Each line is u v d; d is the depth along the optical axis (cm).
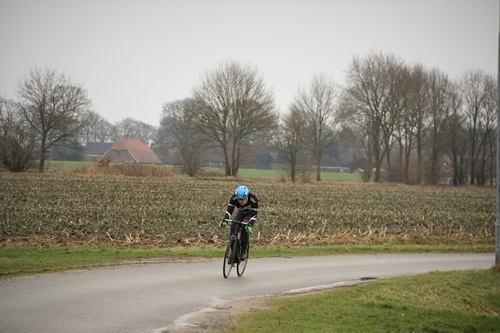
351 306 1609
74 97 9188
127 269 2070
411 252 3247
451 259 3012
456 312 1656
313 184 8750
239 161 9706
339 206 5394
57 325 1217
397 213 5031
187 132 9900
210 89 9538
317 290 1877
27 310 1341
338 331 1281
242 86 9531
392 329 1378
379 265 2616
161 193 5772
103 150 19512
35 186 5853
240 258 2045
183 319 1345
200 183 7512
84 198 4862
